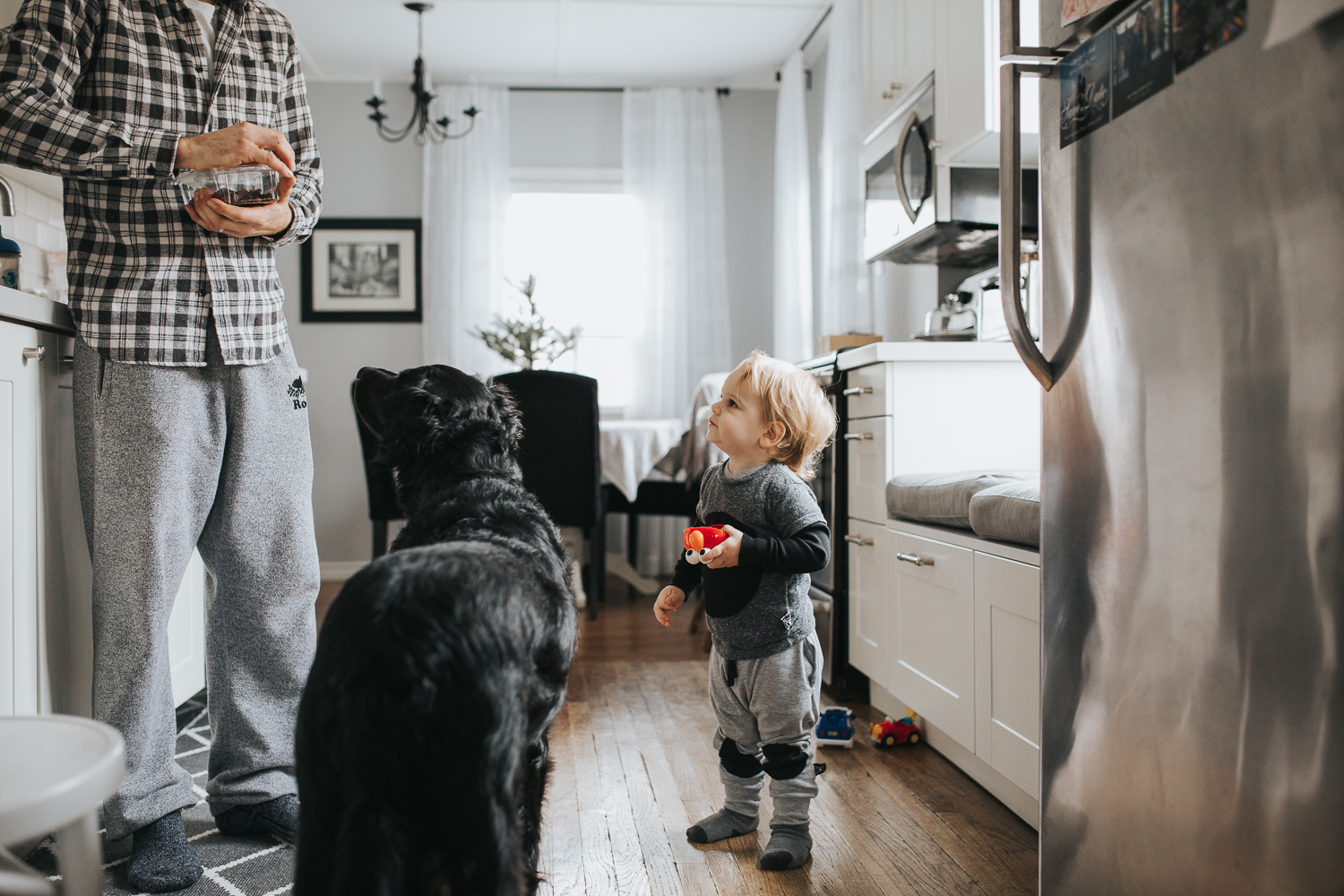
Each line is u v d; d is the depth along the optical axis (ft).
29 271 7.20
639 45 14.10
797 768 4.58
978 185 8.13
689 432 11.31
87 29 4.25
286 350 5.03
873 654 7.18
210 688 4.99
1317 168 2.23
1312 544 2.29
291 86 5.11
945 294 10.09
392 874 2.35
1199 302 2.66
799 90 14.05
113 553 4.42
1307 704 2.31
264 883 4.38
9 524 4.52
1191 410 2.71
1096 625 3.19
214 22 4.77
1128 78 2.96
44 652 4.83
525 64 14.75
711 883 4.44
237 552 4.83
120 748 2.21
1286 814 2.39
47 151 4.03
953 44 7.75
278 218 4.66
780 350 14.42
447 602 2.62
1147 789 2.93
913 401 6.94
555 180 15.44
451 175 14.84
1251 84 2.44
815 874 4.51
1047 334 3.48
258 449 4.83
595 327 15.57
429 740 2.49
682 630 10.77
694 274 15.21
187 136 4.25
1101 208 3.12
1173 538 2.80
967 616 5.44
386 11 12.87
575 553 12.61
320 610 11.73
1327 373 2.23
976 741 5.34
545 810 5.39
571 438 10.55
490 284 14.94
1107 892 3.15
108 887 4.31
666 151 15.12
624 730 6.93
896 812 5.28
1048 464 3.47
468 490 3.49
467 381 3.93
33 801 1.91
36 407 4.77
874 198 9.89
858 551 7.50
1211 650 2.64
